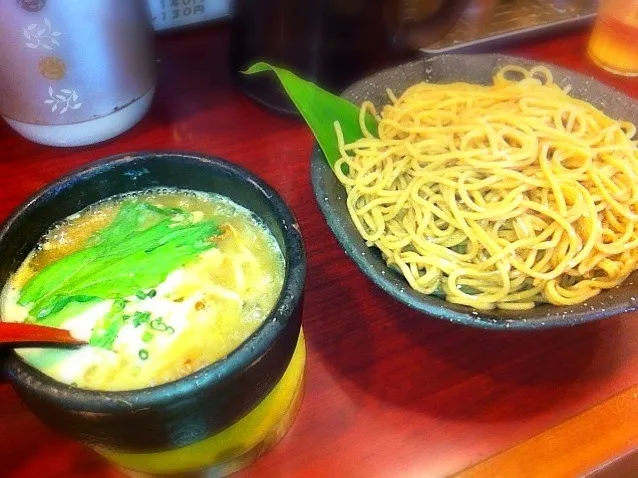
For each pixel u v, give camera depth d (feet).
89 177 0.96
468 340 1.20
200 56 1.87
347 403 1.10
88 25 1.32
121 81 1.47
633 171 1.32
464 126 1.38
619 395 1.12
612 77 1.87
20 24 1.27
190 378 0.73
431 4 1.59
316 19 1.45
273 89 1.62
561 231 1.24
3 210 1.41
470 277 1.23
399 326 1.22
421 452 1.04
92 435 0.77
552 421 1.08
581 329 1.22
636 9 1.77
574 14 2.00
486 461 1.03
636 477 1.14
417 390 1.12
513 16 1.98
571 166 1.34
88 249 0.94
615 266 1.18
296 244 0.88
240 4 1.56
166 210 1.01
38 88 1.38
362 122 1.42
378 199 1.32
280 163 1.55
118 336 0.84
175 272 0.92
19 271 0.92
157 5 1.84
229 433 0.92
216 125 1.65
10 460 1.02
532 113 1.42
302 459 1.03
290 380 1.02
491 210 1.26
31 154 1.54
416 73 1.55
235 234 0.98
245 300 0.89
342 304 1.26
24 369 0.74
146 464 0.93
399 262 1.23
